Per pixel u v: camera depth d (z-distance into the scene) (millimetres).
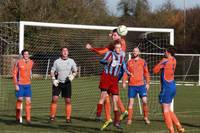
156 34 25438
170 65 14539
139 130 16500
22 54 18016
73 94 31672
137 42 26547
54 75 18562
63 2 61938
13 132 15547
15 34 22344
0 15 59875
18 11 59906
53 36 34750
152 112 22719
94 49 15336
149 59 29891
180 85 48031
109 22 73750
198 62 50312
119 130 16312
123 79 18031
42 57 35062
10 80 30422
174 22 75312
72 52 33625
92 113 22266
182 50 69188
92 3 69125
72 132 15695
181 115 22047
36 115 21078
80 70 33531
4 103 24422
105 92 15648
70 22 62188
